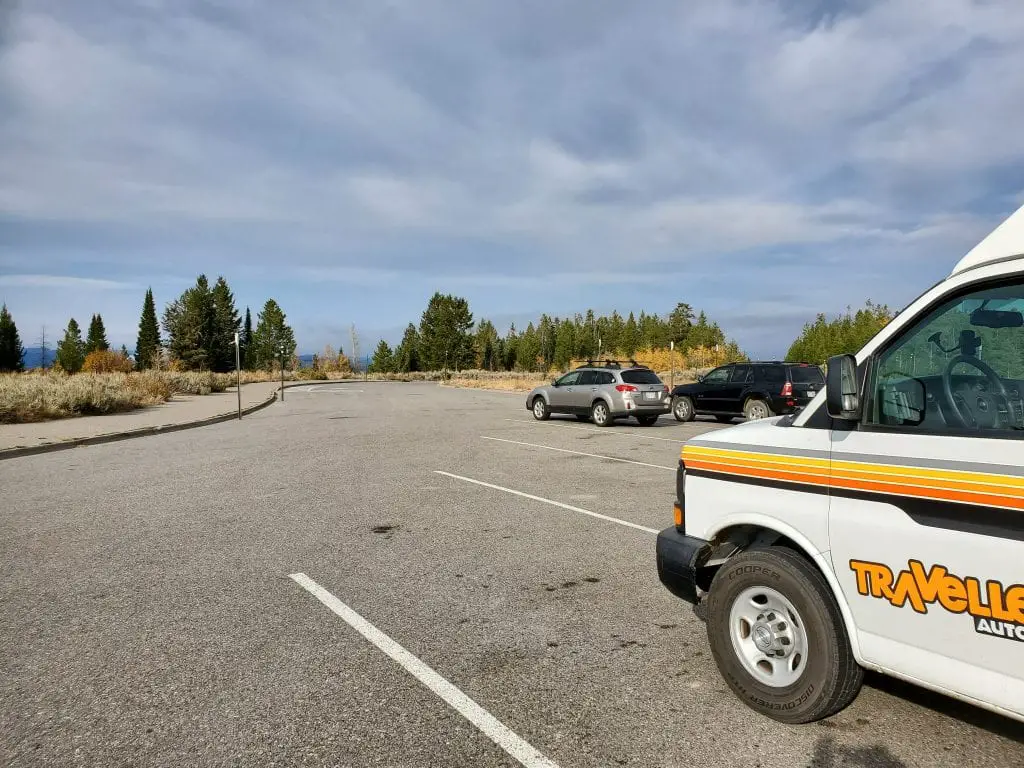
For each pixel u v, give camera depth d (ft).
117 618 13.88
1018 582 7.31
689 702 10.43
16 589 15.67
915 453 8.34
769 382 53.47
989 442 7.79
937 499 8.01
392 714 10.07
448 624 13.56
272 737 9.45
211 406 76.69
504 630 13.25
